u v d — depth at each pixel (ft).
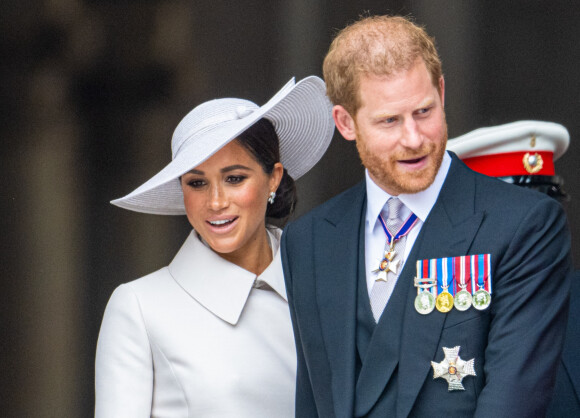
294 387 45.39
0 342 83.66
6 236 84.12
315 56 85.87
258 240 47.11
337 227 38.68
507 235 34.94
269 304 46.32
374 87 34.35
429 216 36.42
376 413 36.17
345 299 37.35
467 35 87.66
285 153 49.34
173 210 50.39
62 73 84.99
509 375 33.86
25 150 84.69
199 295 45.65
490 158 51.96
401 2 86.33
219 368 44.62
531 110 88.02
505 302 34.81
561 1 87.81
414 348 35.40
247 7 85.76
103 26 85.15
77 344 84.69
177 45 85.66
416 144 34.14
